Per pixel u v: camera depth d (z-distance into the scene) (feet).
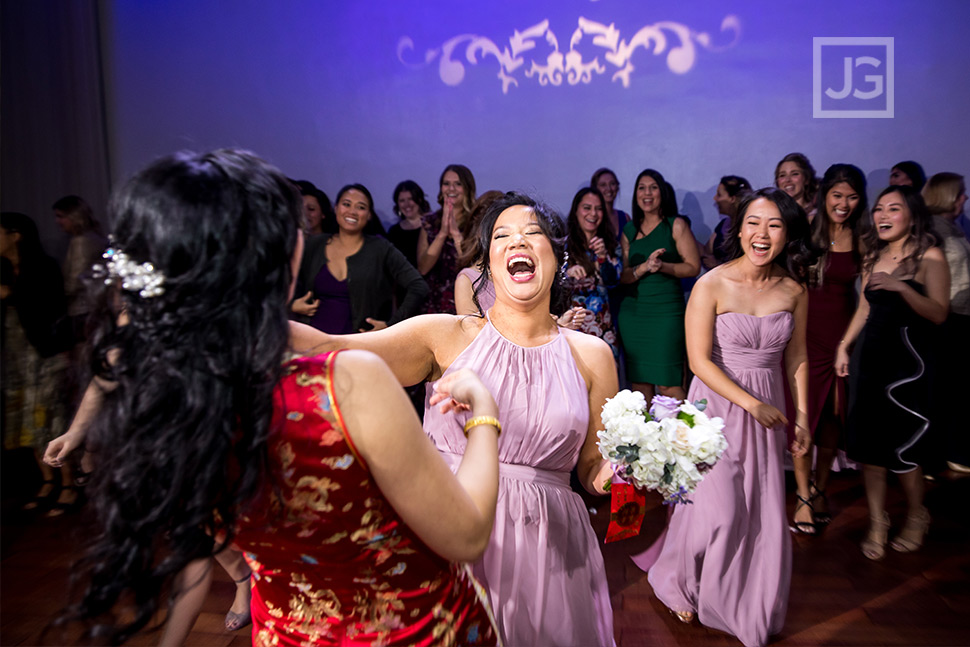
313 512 2.65
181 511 2.31
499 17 16.25
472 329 5.20
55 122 15.64
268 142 16.85
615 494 4.70
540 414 4.80
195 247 2.29
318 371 2.56
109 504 2.35
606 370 5.24
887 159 15.57
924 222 9.52
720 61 15.78
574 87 16.19
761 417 7.12
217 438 2.28
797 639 7.67
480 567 4.65
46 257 11.51
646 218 13.48
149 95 16.75
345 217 11.53
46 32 15.47
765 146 15.83
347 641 2.99
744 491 7.49
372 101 16.65
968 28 15.10
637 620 7.95
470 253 9.08
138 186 2.38
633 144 16.15
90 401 3.75
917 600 8.54
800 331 8.03
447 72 16.46
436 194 16.70
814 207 13.82
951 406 12.50
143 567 2.37
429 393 5.24
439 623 3.12
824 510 11.31
